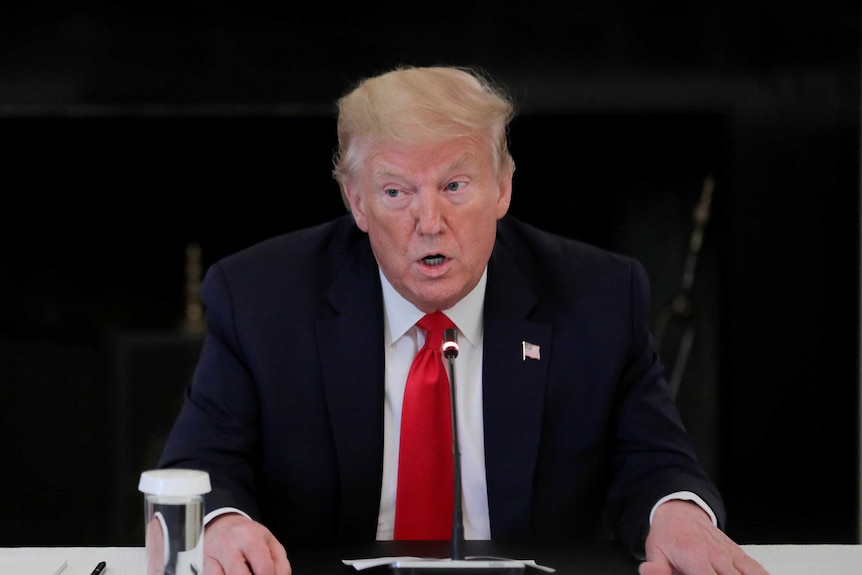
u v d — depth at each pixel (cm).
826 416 1591
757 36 1582
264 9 1570
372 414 675
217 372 688
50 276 1755
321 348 683
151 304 1770
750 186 1592
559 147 1683
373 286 694
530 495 674
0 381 1739
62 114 1569
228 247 1769
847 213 1584
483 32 1579
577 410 695
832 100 1582
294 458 679
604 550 619
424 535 666
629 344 709
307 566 571
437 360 677
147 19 1566
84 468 1734
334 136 1677
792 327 1595
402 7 1574
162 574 457
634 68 1580
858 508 1585
